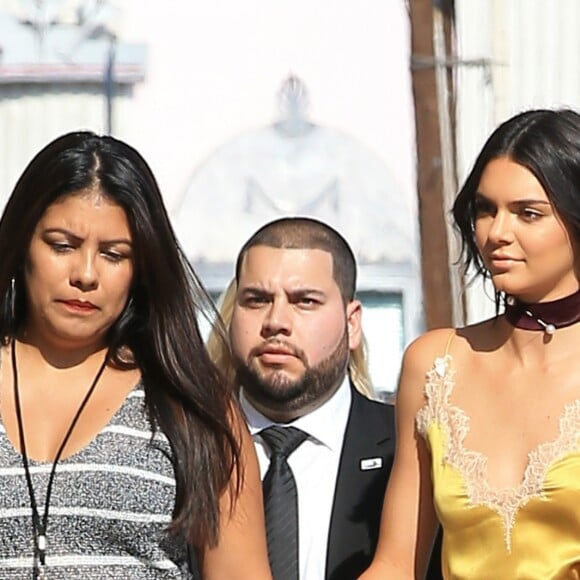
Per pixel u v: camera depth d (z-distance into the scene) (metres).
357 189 20.08
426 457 10.41
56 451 9.67
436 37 16.39
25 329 9.99
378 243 19.97
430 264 16.39
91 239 9.55
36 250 9.59
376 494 11.57
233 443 9.91
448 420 10.14
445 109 16.36
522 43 16.12
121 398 9.85
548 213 9.76
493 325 10.38
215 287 20.00
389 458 11.70
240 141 20.09
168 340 9.86
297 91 20.12
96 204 9.55
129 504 9.47
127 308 9.95
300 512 11.52
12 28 19.28
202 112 20.02
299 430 11.77
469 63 16.25
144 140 19.84
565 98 16.03
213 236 20.00
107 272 9.63
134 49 19.70
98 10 19.52
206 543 9.85
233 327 11.98
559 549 9.52
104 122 19.50
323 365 11.79
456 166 16.33
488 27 16.20
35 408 9.80
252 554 9.98
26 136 19.27
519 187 9.75
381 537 10.56
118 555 9.46
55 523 9.37
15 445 9.63
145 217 9.66
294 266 11.88
